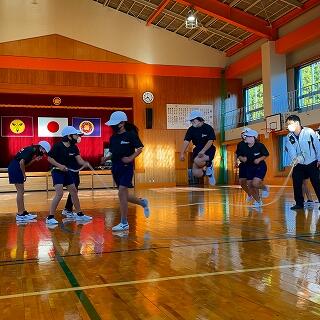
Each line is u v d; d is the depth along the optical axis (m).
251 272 2.63
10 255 3.47
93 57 17.14
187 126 18.09
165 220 5.60
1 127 17.06
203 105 18.25
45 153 6.35
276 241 3.72
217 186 16.36
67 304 2.10
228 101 18.47
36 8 16.55
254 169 7.04
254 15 14.92
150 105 17.73
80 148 17.70
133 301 2.11
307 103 14.32
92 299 2.17
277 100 15.11
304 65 14.60
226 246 3.54
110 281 2.52
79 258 3.26
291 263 2.84
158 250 3.47
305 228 4.46
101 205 8.65
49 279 2.62
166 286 2.37
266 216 5.68
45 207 8.62
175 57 18.00
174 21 16.94
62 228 5.14
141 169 17.47
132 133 4.66
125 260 3.12
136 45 17.61
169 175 17.81
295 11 13.99
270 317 1.83
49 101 17.14
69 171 5.85
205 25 16.31
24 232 4.88
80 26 16.98
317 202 7.42
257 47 16.47
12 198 12.07
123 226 4.80
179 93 18.05
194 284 2.39
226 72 18.48
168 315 1.89
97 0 17.06
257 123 15.97
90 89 17.06
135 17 17.55
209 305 2.02
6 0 16.28
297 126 6.37
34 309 2.03
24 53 16.44
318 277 2.47
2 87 16.25
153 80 17.80
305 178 6.59
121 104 17.84
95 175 16.89
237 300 2.08
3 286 2.48
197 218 5.72
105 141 18.03
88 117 17.89
